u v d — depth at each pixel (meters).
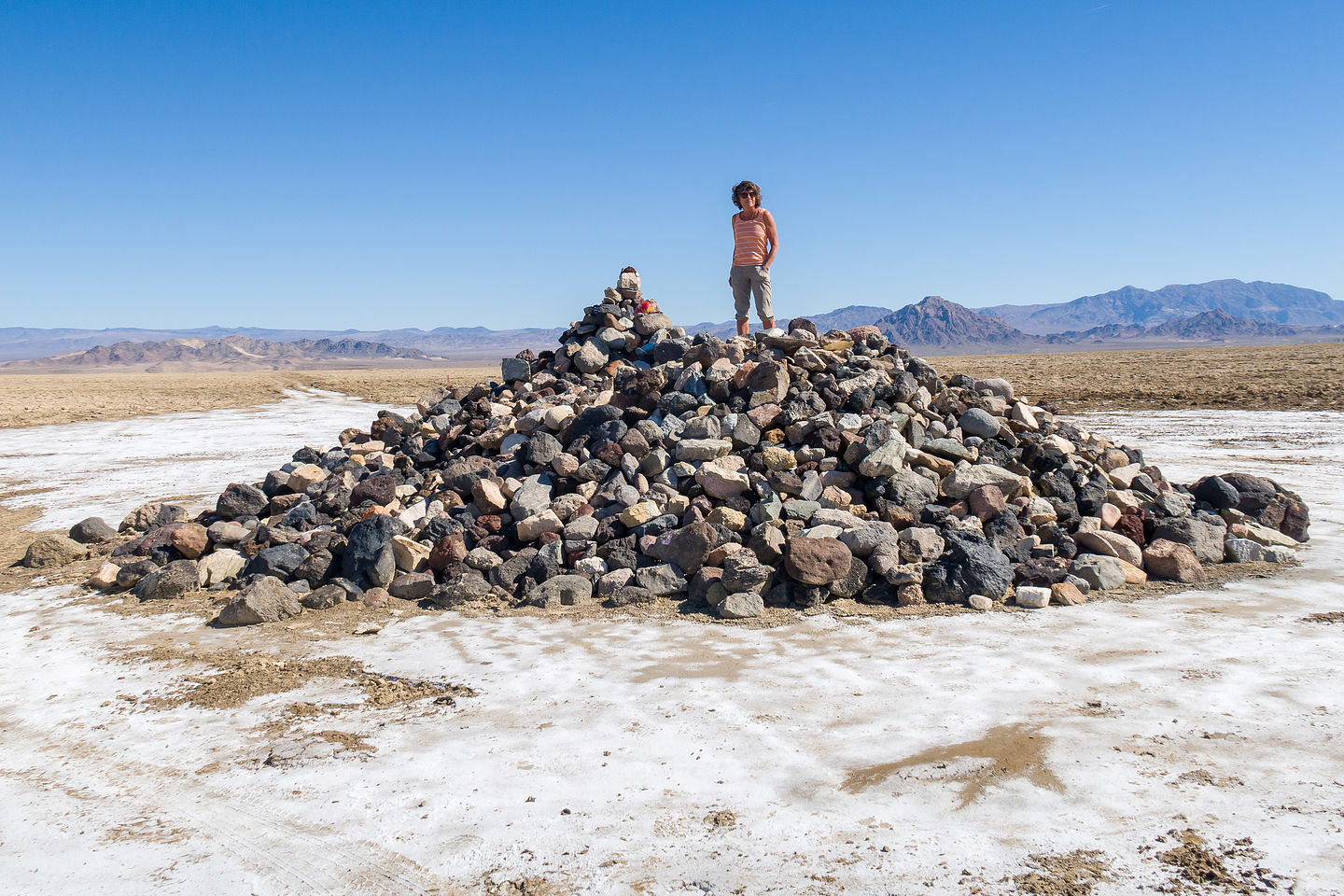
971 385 12.05
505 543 9.17
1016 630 6.93
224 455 24.33
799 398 10.23
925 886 3.54
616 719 5.39
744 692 5.77
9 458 24.28
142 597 8.73
